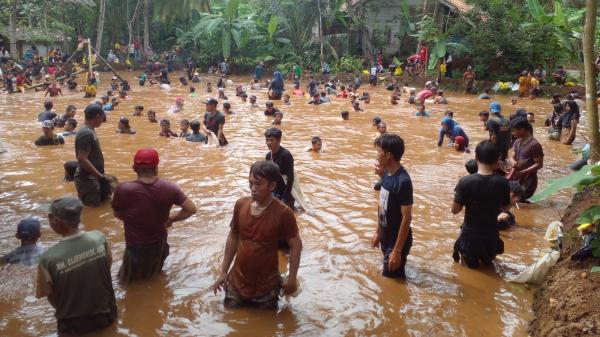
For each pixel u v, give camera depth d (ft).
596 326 12.47
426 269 18.16
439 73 87.51
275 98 69.97
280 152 22.34
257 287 14.98
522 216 23.88
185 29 132.05
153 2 124.47
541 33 81.71
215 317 14.74
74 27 120.78
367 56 109.40
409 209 16.34
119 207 16.33
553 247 19.36
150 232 16.52
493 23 83.71
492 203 17.48
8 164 31.50
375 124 47.11
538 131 48.24
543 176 31.42
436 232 21.57
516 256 19.34
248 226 14.70
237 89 72.28
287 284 14.67
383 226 17.26
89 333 13.76
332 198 25.98
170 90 81.15
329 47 107.04
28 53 100.83
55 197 25.29
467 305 15.69
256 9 120.67
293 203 23.67
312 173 30.86
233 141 40.04
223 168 31.37
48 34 103.09
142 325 14.28
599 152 21.83
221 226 21.76
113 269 17.66
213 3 135.13
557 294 14.76
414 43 106.63
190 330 14.07
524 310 15.47
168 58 118.62
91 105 23.86
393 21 108.06
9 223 21.71
